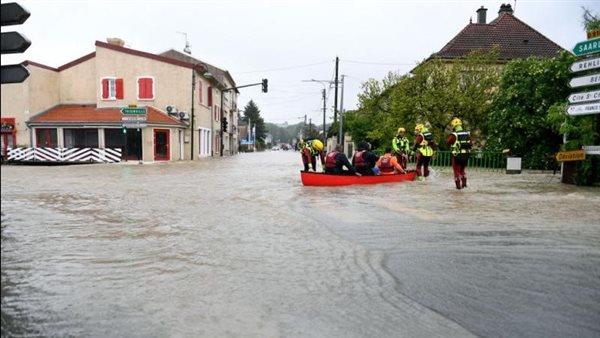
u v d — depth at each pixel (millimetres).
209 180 14781
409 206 8516
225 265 4641
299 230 6348
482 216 7414
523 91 21359
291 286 4008
